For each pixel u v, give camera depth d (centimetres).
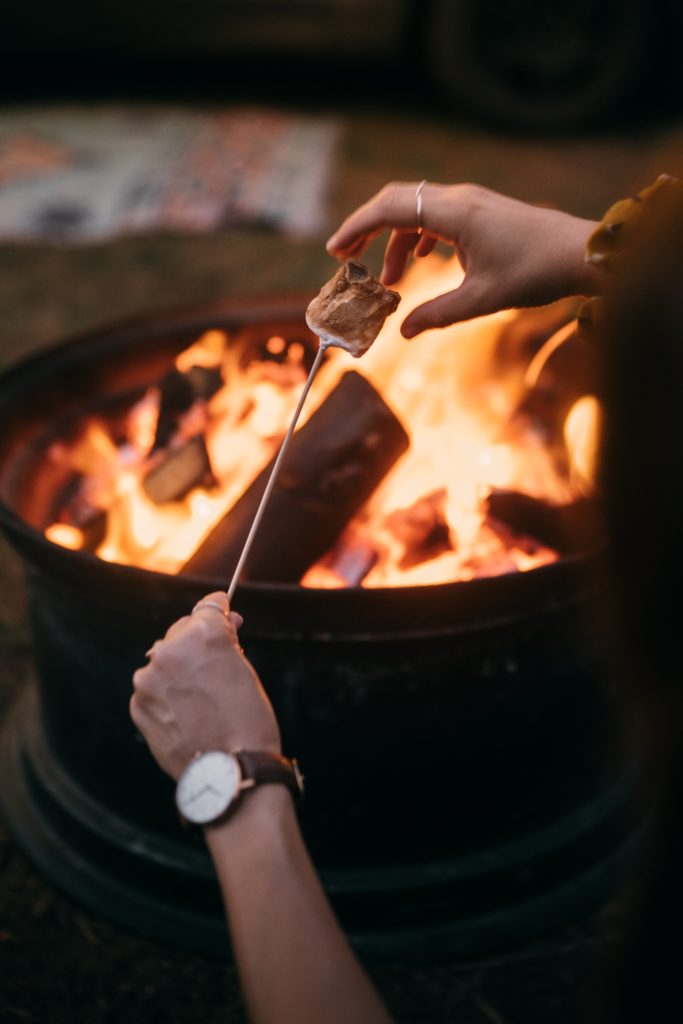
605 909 167
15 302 370
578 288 122
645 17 509
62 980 157
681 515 58
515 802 156
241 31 505
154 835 162
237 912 77
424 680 139
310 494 148
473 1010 153
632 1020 68
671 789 67
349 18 506
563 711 152
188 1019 152
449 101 546
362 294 113
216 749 83
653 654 63
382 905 155
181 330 197
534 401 193
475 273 128
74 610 149
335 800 147
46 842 174
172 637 87
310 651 134
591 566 133
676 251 58
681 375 56
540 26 518
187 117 546
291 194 459
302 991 73
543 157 511
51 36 504
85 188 460
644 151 506
